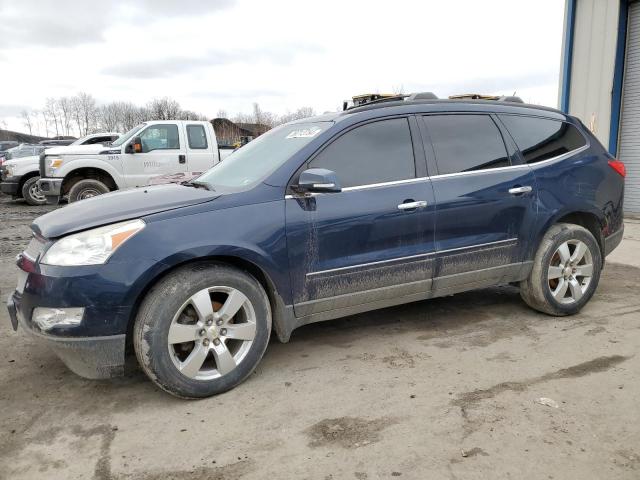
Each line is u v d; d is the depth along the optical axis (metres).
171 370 3.00
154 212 3.06
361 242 3.52
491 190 3.96
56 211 3.43
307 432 2.74
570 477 2.31
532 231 4.16
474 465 2.41
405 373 3.40
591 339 3.89
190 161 11.40
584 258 4.43
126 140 11.15
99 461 2.54
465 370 3.41
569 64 10.52
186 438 2.72
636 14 9.62
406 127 3.83
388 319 4.46
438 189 3.78
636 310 4.54
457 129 4.02
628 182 10.20
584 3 10.19
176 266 3.08
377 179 3.63
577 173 4.39
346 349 3.83
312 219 3.36
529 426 2.71
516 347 3.78
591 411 2.85
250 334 3.25
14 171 14.89
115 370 3.01
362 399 3.07
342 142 3.60
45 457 2.59
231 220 3.16
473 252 3.93
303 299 3.41
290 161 3.44
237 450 2.60
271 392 3.20
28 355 3.84
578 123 4.68
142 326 2.95
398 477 2.35
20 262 3.20
